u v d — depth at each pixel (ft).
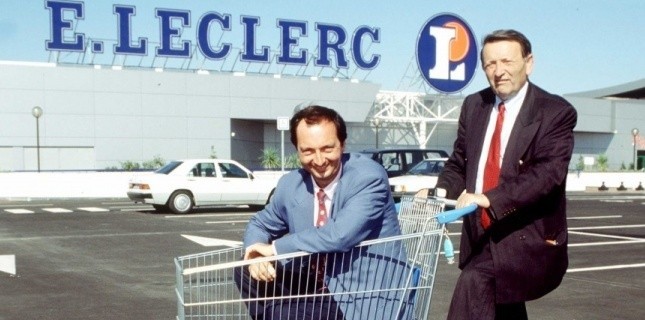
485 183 12.03
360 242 10.93
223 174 64.64
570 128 11.60
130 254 36.73
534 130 11.51
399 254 11.28
